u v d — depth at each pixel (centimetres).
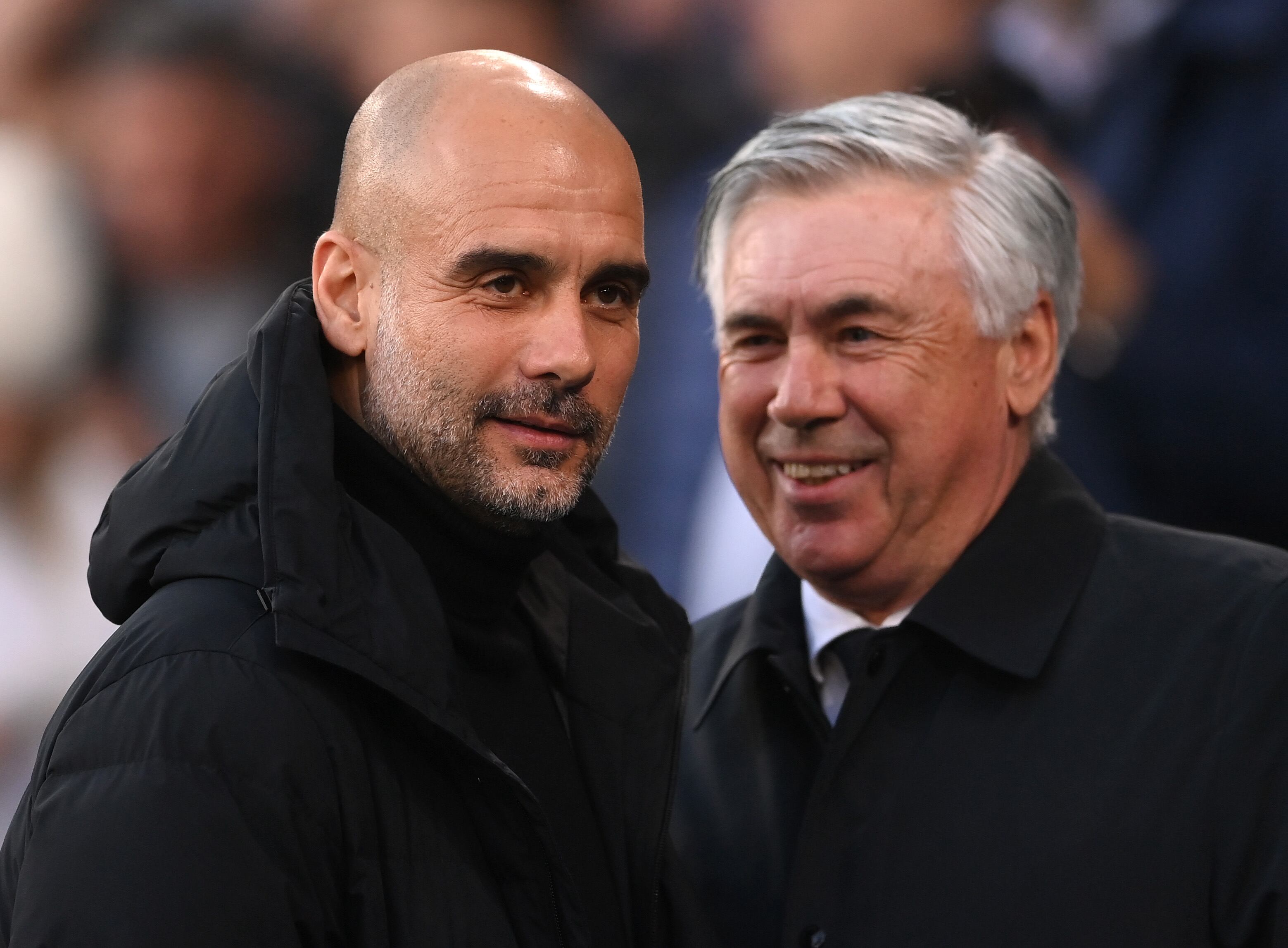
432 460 601
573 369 586
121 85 1420
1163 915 654
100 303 1318
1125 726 684
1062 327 770
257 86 1450
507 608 655
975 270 720
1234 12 1047
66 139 1414
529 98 596
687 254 1310
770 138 750
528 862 596
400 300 594
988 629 711
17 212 1305
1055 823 673
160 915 513
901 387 718
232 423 585
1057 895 662
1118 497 1033
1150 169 1073
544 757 664
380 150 600
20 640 1138
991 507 749
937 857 684
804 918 700
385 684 559
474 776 594
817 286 717
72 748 545
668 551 1215
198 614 558
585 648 704
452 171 583
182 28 1430
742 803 766
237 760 539
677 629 756
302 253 1462
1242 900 649
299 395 577
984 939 665
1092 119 1088
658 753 696
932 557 745
